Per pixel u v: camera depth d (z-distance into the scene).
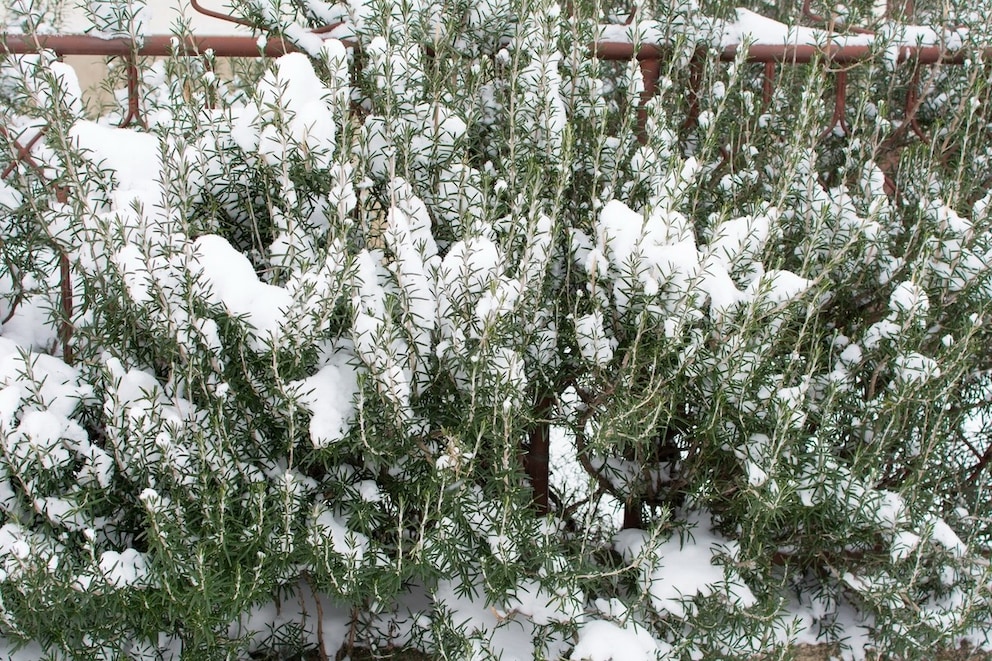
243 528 2.50
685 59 3.27
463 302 2.71
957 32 3.55
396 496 2.78
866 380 3.14
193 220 2.75
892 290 3.16
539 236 2.77
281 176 2.70
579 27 3.06
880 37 3.28
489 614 2.82
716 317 2.73
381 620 2.92
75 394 2.61
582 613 2.73
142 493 2.30
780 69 3.67
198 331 2.49
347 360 2.71
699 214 3.19
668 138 3.11
